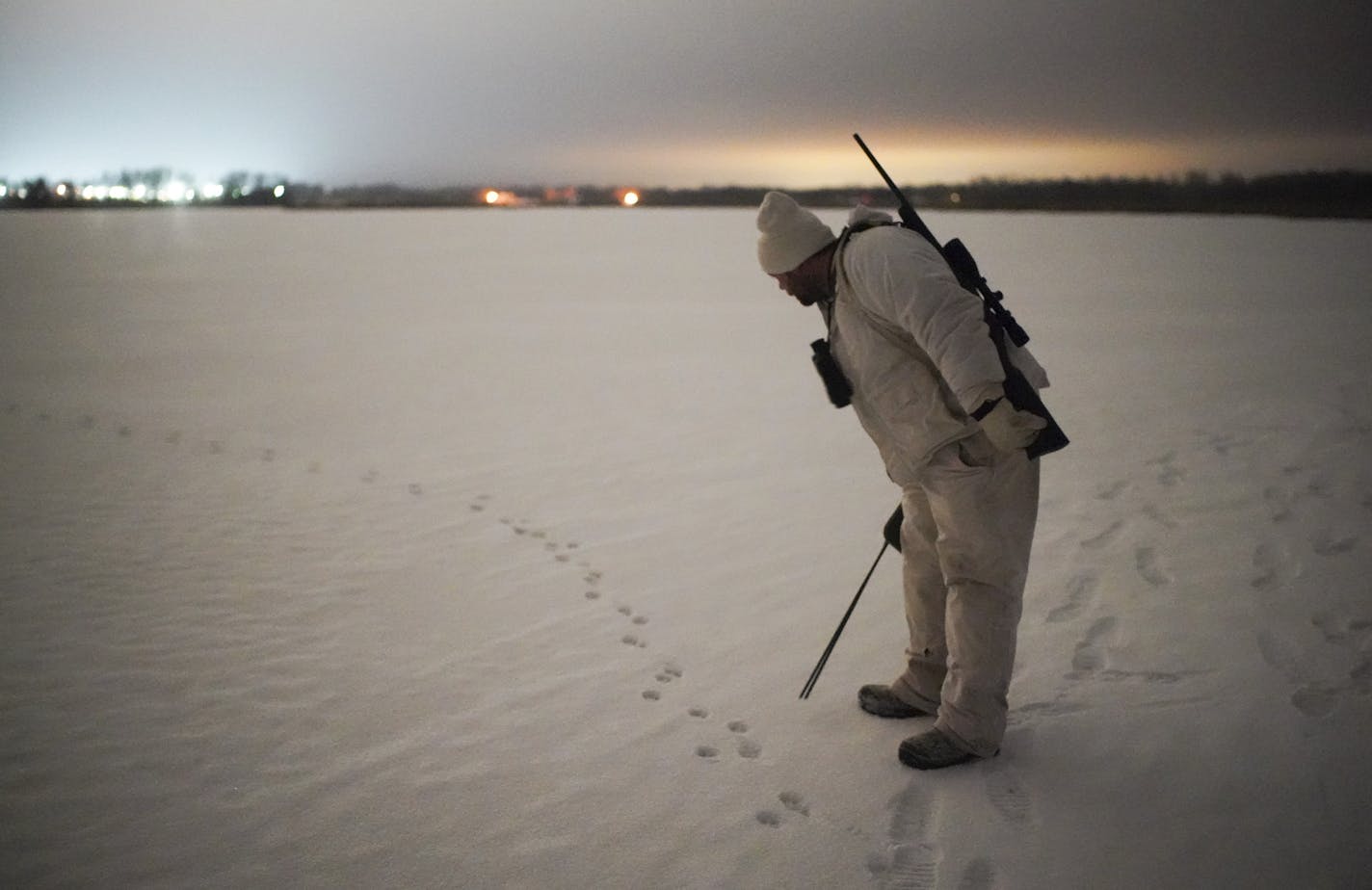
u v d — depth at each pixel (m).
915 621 2.74
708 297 16.66
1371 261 19.70
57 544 4.46
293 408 7.69
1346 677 2.81
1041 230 33.56
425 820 2.36
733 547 4.34
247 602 3.78
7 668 3.20
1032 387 2.36
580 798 2.44
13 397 8.10
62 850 2.26
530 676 3.13
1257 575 3.57
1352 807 2.24
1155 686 2.84
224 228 47.38
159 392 8.38
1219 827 2.20
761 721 2.80
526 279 20.31
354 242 35.66
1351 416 5.97
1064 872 2.09
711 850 2.22
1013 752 2.55
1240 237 28.42
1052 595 3.52
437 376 9.18
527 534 4.62
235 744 2.73
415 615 3.66
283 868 2.19
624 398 8.04
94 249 31.23
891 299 2.29
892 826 2.28
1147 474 4.98
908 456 2.48
